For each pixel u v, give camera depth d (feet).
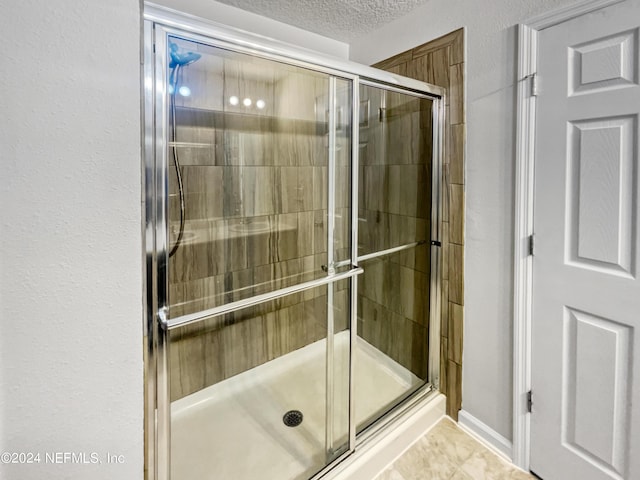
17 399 1.67
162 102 3.07
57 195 1.69
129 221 1.94
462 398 5.75
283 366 6.22
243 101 5.84
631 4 3.51
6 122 1.54
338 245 5.55
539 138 4.39
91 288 1.83
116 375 1.96
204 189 5.59
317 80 5.39
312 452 5.04
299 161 6.19
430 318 6.12
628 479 3.91
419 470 4.99
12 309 1.62
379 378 6.59
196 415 5.54
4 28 1.50
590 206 3.99
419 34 5.95
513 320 4.89
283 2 5.87
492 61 4.85
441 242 5.83
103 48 1.77
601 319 4.00
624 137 3.67
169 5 5.53
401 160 6.16
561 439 4.49
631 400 3.83
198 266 5.60
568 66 4.04
